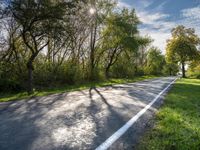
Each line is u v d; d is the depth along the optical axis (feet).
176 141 21.08
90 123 27.96
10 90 74.74
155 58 355.15
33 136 22.35
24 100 49.29
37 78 90.33
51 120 29.14
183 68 275.39
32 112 34.50
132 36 154.92
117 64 194.29
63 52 113.91
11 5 69.21
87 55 134.00
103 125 27.17
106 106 41.11
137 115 33.71
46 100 48.98
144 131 25.03
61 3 70.74
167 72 526.57
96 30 135.64
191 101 54.08
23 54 93.45
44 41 100.68
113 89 79.92
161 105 44.78
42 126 26.14
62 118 30.42
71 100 48.98
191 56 262.67
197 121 30.68
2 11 72.54
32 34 73.77
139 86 96.63
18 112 34.50
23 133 23.32
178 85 108.68
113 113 34.65
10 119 29.58
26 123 27.45
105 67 170.50
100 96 57.11
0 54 87.92
